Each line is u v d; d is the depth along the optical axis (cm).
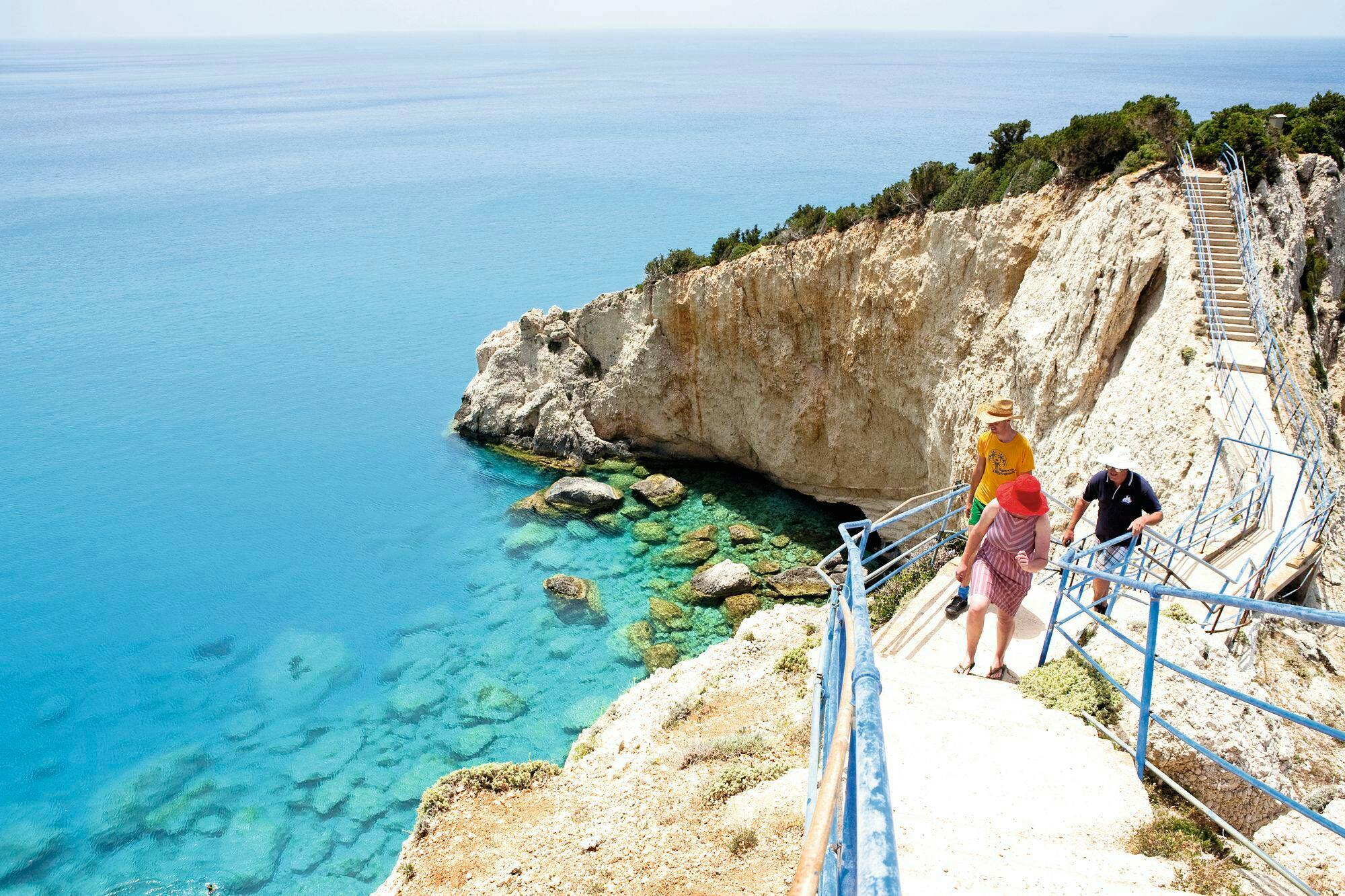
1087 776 739
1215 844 666
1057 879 577
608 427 4672
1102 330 2606
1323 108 4012
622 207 14588
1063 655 1014
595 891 1041
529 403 4859
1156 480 2095
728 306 4122
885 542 3972
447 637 3306
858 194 15038
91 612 3859
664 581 3519
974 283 3244
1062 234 2938
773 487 4312
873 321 3659
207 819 2530
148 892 2284
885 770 312
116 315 9088
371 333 8512
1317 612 513
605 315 4644
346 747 2781
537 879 1131
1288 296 2934
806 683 1445
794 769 1177
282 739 2859
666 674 1814
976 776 746
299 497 4888
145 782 2711
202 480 5266
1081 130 2997
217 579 4069
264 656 3384
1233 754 746
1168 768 757
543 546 3869
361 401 6612
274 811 2538
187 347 8062
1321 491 1734
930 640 1113
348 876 2291
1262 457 1844
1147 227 2614
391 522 4362
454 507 4397
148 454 5706
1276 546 1406
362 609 3609
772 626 1792
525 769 1504
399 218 14100
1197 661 855
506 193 16125
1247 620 1305
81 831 2520
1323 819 559
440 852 1328
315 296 9800
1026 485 916
